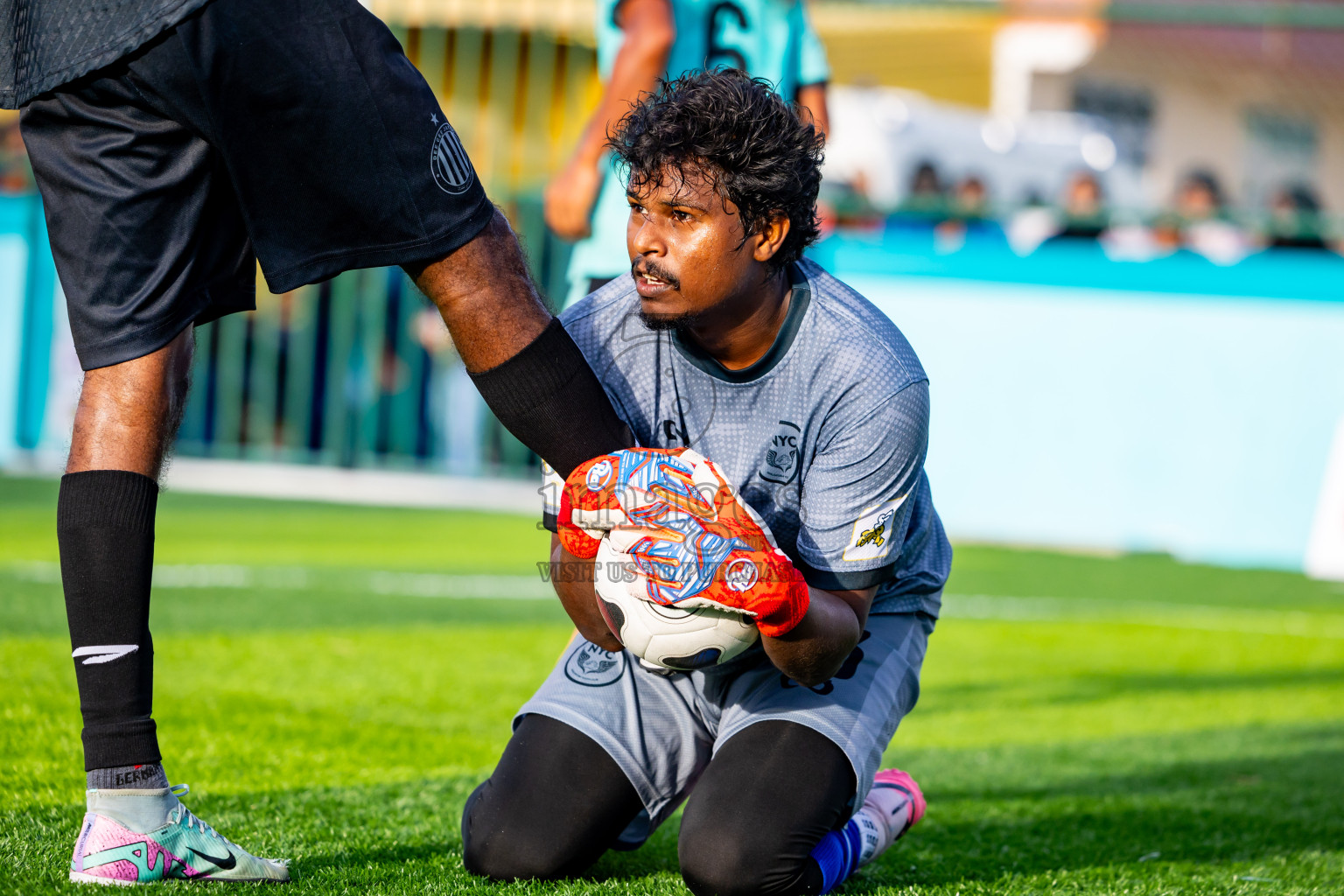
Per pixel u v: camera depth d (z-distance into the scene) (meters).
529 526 29.75
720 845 7.11
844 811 7.49
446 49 35.50
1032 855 9.08
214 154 6.87
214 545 24.25
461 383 33.16
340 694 13.43
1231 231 29.67
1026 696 15.61
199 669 14.09
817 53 13.61
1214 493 28.05
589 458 7.07
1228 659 18.52
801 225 6.96
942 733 13.59
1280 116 47.59
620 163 9.37
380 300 33.16
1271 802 11.08
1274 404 27.67
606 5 12.20
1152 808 10.70
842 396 7.28
